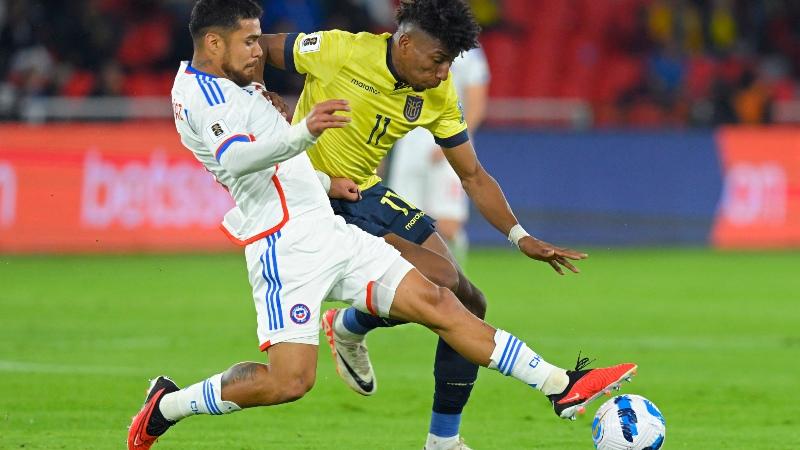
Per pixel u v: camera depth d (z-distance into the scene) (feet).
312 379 63.00
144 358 106.52
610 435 62.90
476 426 81.10
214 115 61.72
